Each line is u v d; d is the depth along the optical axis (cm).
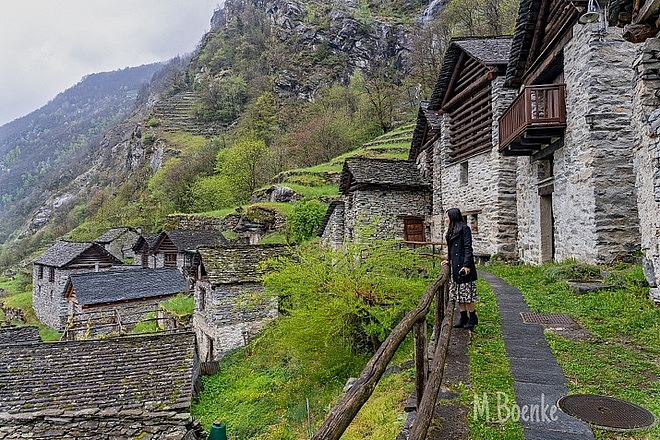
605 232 901
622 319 612
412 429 280
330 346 891
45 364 1070
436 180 1912
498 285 925
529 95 1037
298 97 6875
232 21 10425
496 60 1440
